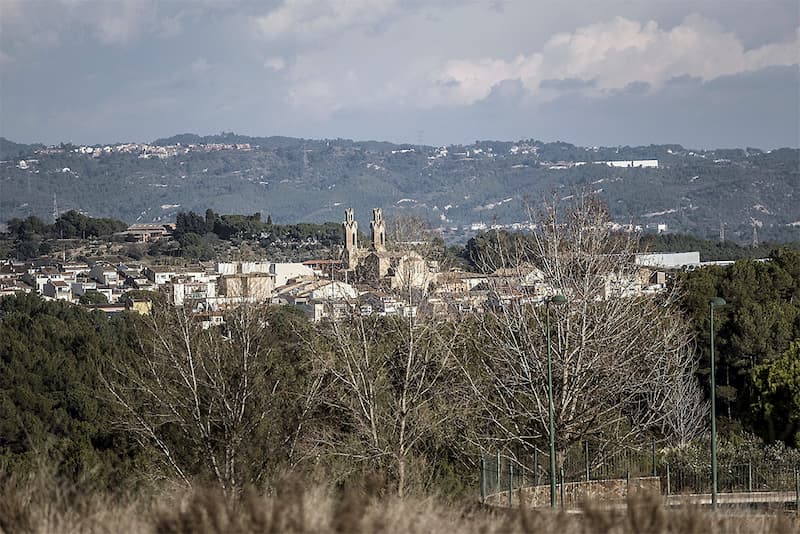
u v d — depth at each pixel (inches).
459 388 2400.3
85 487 1083.3
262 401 2230.6
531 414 2207.2
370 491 1184.2
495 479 2187.5
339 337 2348.7
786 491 2111.2
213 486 1202.6
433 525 978.7
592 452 2482.8
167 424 2331.4
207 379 2237.9
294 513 912.9
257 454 2170.3
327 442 2164.1
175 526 912.3
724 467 2261.3
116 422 2255.2
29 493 1000.9
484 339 2498.8
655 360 2474.2
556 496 2015.3
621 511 1149.7
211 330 2349.9
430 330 2402.8
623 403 2349.9
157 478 1969.7
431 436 2506.2
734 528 1077.1
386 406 2492.6
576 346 2207.2
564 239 2330.2
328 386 2341.3
